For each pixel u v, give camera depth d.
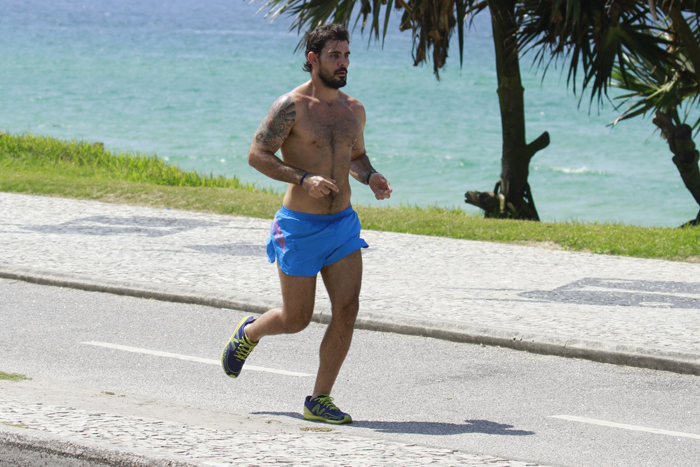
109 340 20.83
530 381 18.27
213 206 40.59
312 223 15.02
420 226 36.97
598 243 33.56
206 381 17.89
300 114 15.00
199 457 10.53
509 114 44.19
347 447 11.52
